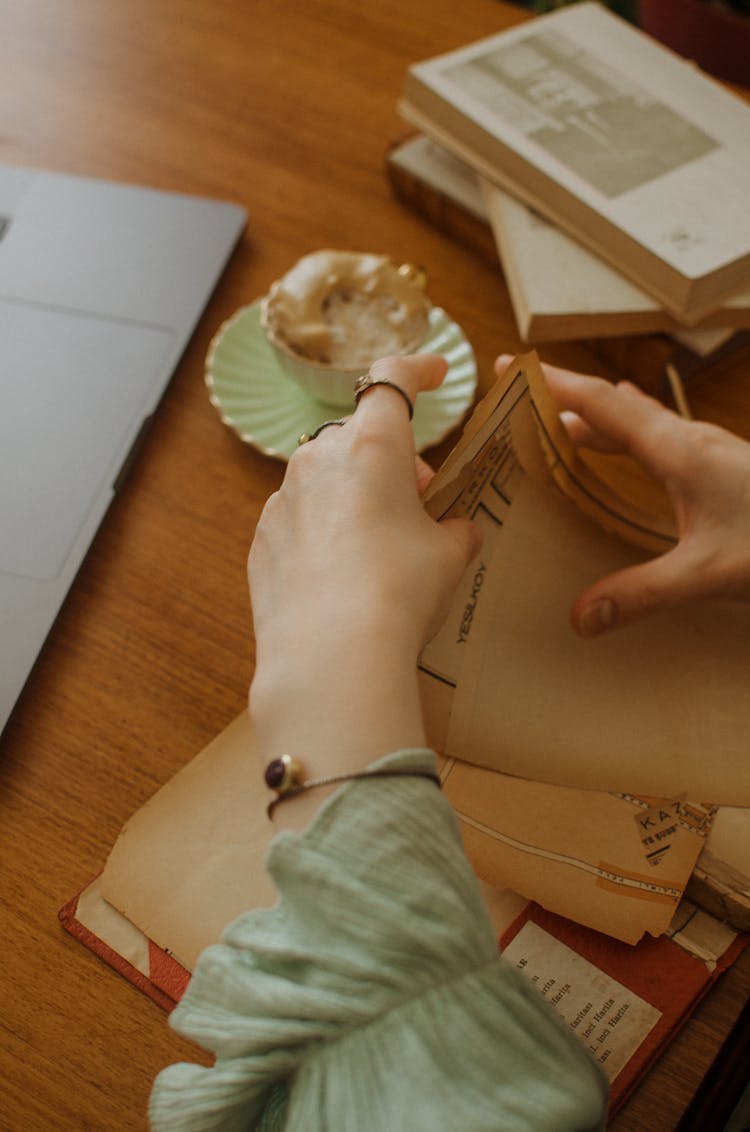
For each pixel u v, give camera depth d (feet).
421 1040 1.14
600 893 1.68
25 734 1.97
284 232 2.79
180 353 2.47
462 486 1.57
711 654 1.79
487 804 1.71
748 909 1.69
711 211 2.39
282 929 1.21
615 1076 1.61
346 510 1.41
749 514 1.78
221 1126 1.27
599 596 1.73
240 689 2.04
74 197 2.77
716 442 1.86
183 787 1.87
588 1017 1.66
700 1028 1.68
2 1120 1.58
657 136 2.56
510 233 2.50
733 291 2.38
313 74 3.16
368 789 1.20
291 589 1.38
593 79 2.70
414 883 1.17
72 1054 1.64
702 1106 1.60
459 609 1.68
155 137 2.98
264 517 1.52
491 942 1.22
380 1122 1.12
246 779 1.88
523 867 1.68
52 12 3.34
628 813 1.73
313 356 2.22
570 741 1.68
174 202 2.76
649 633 1.81
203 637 2.11
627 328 2.40
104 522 2.25
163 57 3.20
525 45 2.78
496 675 1.69
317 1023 1.15
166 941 1.72
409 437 1.51
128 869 1.78
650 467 1.92
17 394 2.36
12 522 2.17
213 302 2.64
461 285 2.70
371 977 1.14
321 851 1.18
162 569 2.20
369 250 2.76
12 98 3.07
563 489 1.86
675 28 3.61
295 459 1.50
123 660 2.07
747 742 1.71
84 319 2.51
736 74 3.55
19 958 1.73
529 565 1.78
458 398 2.39
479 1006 1.17
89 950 1.74
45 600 2.07
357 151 2.97
